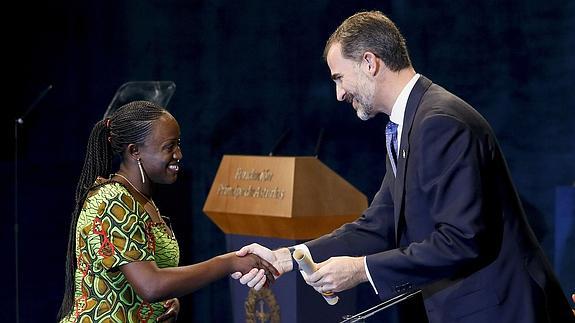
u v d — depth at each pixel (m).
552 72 9.22
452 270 5.83
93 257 5.99
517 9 9.38
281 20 10.91
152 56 11.70
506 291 5.93
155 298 5.96
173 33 11.59
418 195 5.95
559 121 9.21
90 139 6.48
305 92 10.80
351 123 10.50
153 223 6.20
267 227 9.23
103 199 6.02
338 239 6.90
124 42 11.79
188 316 11.78
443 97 6.05
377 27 6.18
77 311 6.09
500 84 9.52
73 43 11.84
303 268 6.03
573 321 6.23
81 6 11.83
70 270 6.40
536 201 9.39
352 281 6.02
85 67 11.83
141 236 6.00
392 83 6.20
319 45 10.66
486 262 5.95
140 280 5.92
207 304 11.66
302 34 10.77
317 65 10.69
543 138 9.31
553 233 9.30
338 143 10.62
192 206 11.66
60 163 11.42
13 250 11.30
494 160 5.99
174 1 11.55
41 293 11.37
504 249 5.97
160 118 6.29
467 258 5.71
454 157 5.77
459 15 9.70
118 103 10.49
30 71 11.82
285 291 9.05
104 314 6.01
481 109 9.63
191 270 6.14
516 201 6.14
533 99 9.34
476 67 9.63
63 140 11.84
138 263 5.94
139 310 6.15
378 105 6.29
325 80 10.65
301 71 10.82
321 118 10.72
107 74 11.81
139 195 6.29
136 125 6.25
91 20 11.82
